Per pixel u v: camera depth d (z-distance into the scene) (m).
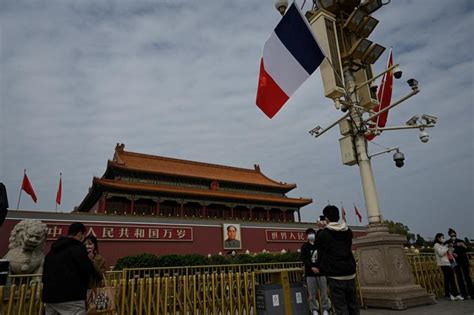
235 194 38.31
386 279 9.35
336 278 5.48
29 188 26.27
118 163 33.69
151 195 33.53
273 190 44.59
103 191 31.48
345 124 11.21
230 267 12.42
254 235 33.00
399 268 9.62
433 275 12.02
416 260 12.05
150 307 7.68
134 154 40.66
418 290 9.45
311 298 8.14
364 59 11.57
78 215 24.25
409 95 9.32
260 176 49.12
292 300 8.42
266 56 10.33
